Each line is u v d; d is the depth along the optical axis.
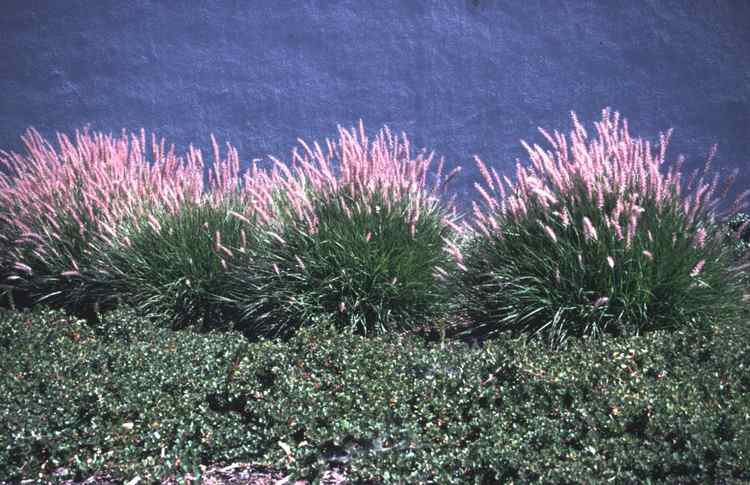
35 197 7.20
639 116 8.84
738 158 8.73
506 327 5.67
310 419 4.16
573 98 8.88
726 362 4.41
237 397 4.44
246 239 6.60
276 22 9.28
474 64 8.99
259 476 4.04
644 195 5.54
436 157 9.10
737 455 3.45
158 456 4.07
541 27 8.88
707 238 5.55
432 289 6.00
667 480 3.46
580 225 5.54
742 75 8.69
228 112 9.40
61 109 9.62
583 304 5.41
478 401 4.34
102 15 9.52
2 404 4.11
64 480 3.99
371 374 4.55
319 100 9.24
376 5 9.12
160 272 6.47
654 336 4.88
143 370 4.56
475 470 3.77
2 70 9.66
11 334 5.26
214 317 6.51
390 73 9.12
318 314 5.86
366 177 6.26
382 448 4.05
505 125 8.97
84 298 6.93
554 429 3.88
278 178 6.71
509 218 5.84
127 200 7.08
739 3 8.66
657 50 8.77
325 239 6.00
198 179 7.12
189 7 9.40
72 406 4.13
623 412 3.91
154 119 9.52
